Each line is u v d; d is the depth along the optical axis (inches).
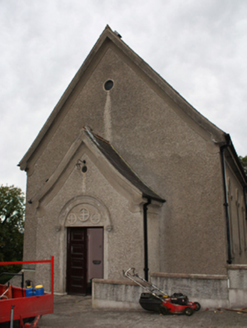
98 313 334.0
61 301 401.1
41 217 468.1
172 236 433.1
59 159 546.6
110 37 537.0
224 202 417.1
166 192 449.7
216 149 427.8
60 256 444.5
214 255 405.7
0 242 1553.9
